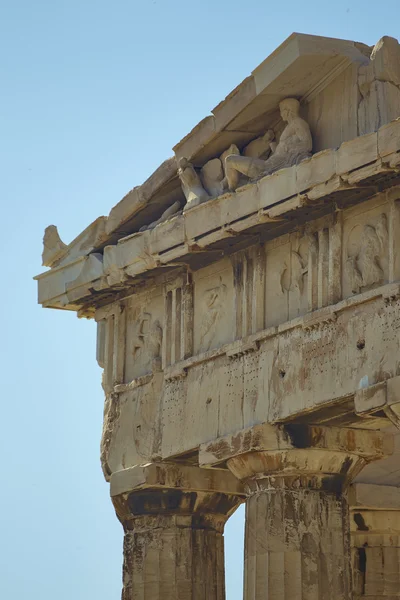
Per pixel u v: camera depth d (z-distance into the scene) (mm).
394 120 60094
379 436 67125
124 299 75812
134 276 72562
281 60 65125
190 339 70938
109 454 75125
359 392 61750
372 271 62594
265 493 66375
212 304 70062
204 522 74188
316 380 63938
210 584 73812
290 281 66312
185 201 72250
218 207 67188
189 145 69625
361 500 76500
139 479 72750
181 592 73062
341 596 65688
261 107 67250
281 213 64500
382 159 60406
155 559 73500
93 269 74562
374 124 63562
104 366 76312
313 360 64312
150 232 70750
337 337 63406
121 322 75812
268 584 65500
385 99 63312
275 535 65812
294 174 63656
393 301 61406
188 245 68688
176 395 71188
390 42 63500
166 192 71938
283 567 65438
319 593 65250
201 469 73250
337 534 66188
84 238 75500
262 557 65938
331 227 64500
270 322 66875
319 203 64000
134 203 72500
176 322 72062
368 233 62906
